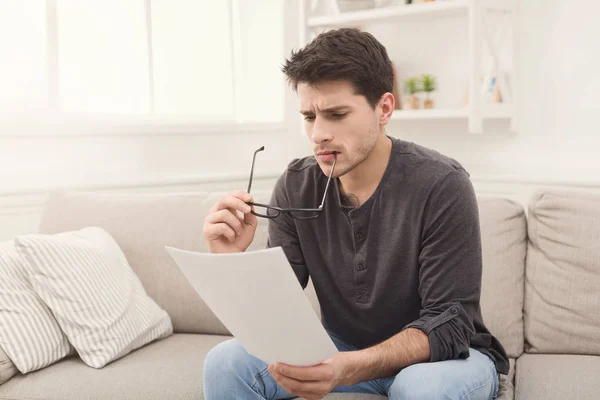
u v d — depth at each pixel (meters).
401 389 1.45
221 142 3.31
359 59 1.54
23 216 2.59
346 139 1.55
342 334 1.79
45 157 2.70
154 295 2.22
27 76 2.70
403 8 3.15
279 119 3.58
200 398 1.74
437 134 3.35
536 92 3.07
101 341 1.93
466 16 3.19
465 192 1.62
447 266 1.58
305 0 3.42
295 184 1.79
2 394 1.81
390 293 1.67
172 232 2.25
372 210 1.67
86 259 2.04
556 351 1.95
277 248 1.19
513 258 2.02
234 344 1.64
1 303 1.89
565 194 2.02
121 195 2.38
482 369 1.53
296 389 1.40
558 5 2.99
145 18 3.07
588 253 1.93
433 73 3.31
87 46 2.88
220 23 3.37
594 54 2.92
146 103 3.09
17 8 2.66
